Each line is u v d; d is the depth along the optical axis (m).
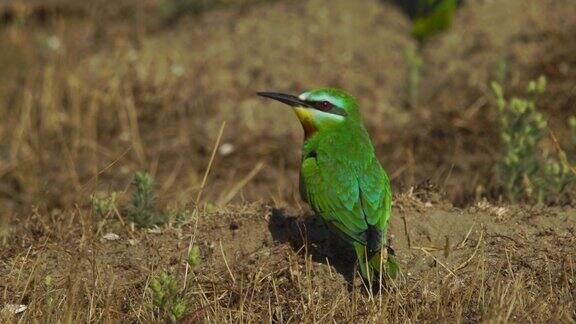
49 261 9.91
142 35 19.64
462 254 9.55
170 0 21.03
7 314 8.73
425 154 15.20
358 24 18.25
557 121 15.15
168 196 14.13
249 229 10.09
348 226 9.02
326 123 9.84
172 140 16.22
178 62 17.61
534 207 10.41
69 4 21.33
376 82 17.12
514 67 16.72
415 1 18.73
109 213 10.65
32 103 17.09
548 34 17.20
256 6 19.36
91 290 9.20
